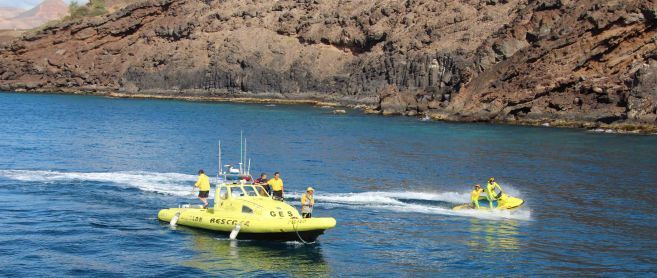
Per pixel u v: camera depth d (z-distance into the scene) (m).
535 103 117.25
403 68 179.00
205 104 179.50
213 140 88.06
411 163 67.81
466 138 92.56
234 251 33.94
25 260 31.91
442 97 136.88
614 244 36.84
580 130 103.69
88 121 118.06
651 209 46.09
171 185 51.09
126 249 33.97
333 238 36.78
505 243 36.62
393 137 94.25
